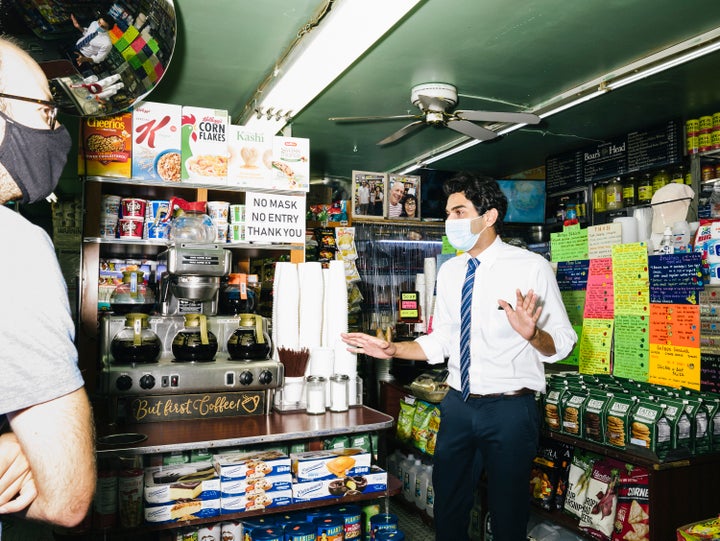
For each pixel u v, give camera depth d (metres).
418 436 3.76
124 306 2.70
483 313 2.27
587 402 2.46
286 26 3.33
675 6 3.13
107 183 2.79
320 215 4.84
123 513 1.98
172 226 2.79
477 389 2.25
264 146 3.03
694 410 2.19
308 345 2.70
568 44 3.61
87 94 1.61
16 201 0.93
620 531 2.25
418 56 3.77
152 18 1.61
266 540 2.07
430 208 6.69
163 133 2.83
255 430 2.27
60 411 0.78
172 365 2.38
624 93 4.25
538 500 2.72
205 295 2.62
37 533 3.55
